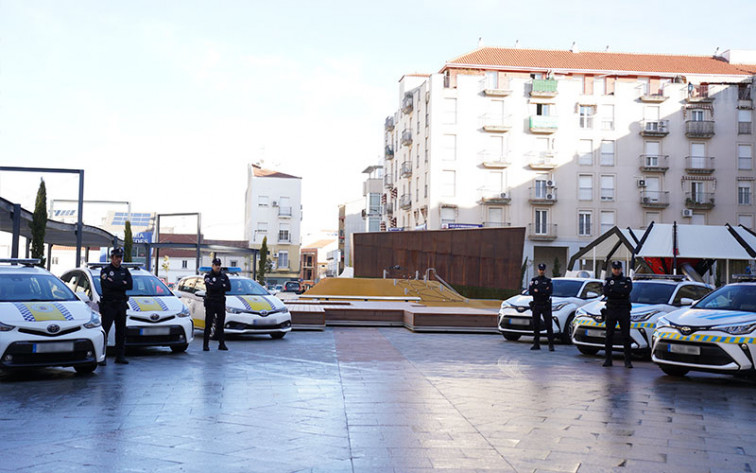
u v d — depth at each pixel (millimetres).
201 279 17391
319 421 6527
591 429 6324
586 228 55062
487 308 27031
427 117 56219
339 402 7551
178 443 5586
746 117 55688
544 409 7312
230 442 5645
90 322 9445
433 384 9023
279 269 88750
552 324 14656
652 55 58844
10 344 8594
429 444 5641
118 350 10891
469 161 54719
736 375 10266
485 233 35250
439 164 54594
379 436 5918
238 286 16859
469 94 54875
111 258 10766
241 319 15359
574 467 4988
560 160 55000
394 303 28047
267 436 5875
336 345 14562
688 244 21484
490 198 54125
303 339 16062
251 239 89125
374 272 36469
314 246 125750
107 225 80938
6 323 8727
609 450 5523
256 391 8234
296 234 90062
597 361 12484
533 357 12891
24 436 5789
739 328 9328
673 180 55312
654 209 55156
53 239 35531
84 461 5008
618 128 55250
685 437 6059
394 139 70688
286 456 5211
